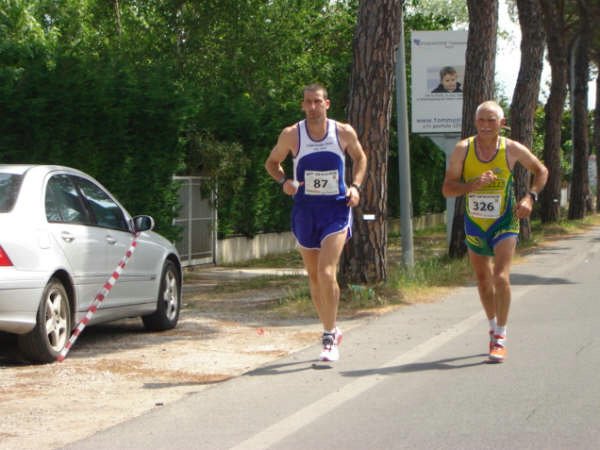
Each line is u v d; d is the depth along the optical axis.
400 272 15.80
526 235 28.44
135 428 6.96
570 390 7.94
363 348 10.22
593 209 56.28
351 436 6.64
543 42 28.77
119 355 10.22
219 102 23.58
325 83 33.62
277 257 26.03
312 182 9.01
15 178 9.94
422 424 6.92
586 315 12.48
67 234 9.95
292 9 29.41
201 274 20.83
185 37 28.31
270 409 7.48
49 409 7.70
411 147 38.06
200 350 10.50
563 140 76.62
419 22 36.50
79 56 18.20
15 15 27.48
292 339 11.16
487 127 8.93
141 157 19.11
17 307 9.11
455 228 21.95
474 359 9.45
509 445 6.32
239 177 23.16
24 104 16.20
